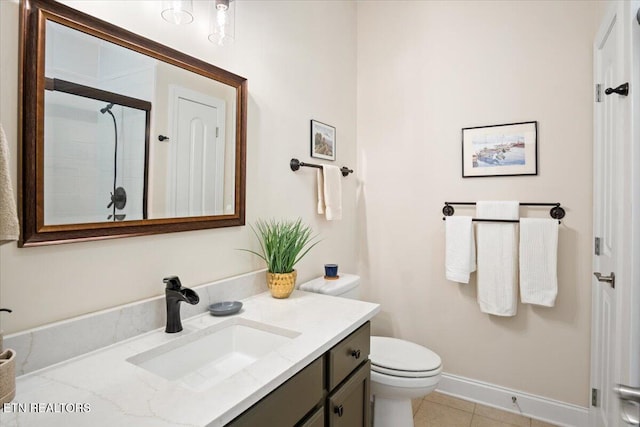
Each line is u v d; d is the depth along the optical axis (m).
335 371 1.22
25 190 0.93
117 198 1.14
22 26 0.93
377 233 2.58
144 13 1.21
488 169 2.19
